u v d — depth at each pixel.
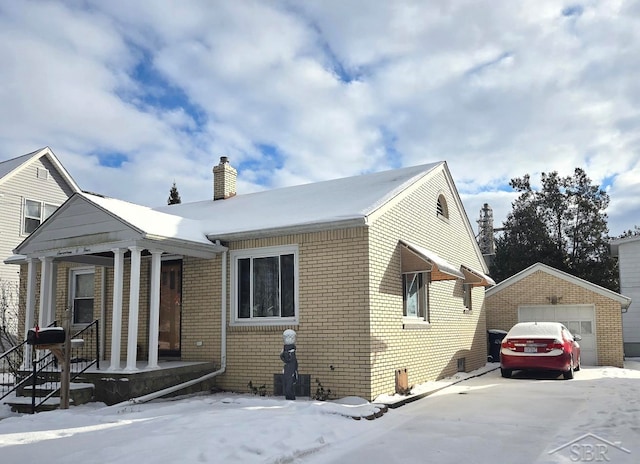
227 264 12.53
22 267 16.97
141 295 13.83
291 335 10.52
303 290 11.43
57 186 25.44
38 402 10.50
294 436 7.20
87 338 14.51
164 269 13.65
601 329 20.05
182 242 11.48
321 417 8.51
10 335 18.75
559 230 39.19
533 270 21.34
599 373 16.27
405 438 7.62
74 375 10.98
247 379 11.90
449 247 16.09
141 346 13.62
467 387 13.02
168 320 13.41
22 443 6.86
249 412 8.78
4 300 20.00
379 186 13.38
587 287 20.42
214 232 12.32
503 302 21.69
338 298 11.02
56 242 12.11
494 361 20.56
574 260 37.97
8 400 10.84
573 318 20.56
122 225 11.05
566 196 39.22
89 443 6.80
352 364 10.71
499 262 39.41
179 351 13.12
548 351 14.56
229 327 12.26
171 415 8.84
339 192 13.95
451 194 16.67
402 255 12.30
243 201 16.12
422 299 13.78
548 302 20.94
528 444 7.27
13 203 23.34
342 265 11.05
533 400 10.80
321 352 11.06
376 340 10.85
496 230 40.56
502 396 11.37
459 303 16.55
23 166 23.88
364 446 7.18
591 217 38.44
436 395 11.68
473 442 7.38
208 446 6.48
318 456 6.69
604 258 37.59
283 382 11.38
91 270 14.95
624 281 24.09
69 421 8.38
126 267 14.20
